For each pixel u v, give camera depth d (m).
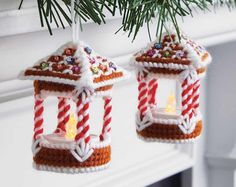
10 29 0.70
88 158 0.60
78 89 0.58
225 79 1.31
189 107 0.68
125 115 1.06
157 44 0.68
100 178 1.04
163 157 1.17
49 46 0.79
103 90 0.60
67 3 0.64
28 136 0.89
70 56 0.59
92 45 0.84
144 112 0.69
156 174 1.15
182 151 1.23
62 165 0.60
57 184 0.96
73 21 0.61
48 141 0.61
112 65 0.60
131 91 1.07
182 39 0.68
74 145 0.59
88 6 0.62
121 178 1.08
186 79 0.67
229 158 1.31
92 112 0.99
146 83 0.69
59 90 0.59
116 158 1.06
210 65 1.32
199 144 1.30
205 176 1.34
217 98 1.33
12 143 0.86
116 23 0.88
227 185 1.34
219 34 1.08
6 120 0.85
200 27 1.03
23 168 0.89
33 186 0.91
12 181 0.88
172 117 0.68
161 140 0.69
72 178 0.98
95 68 0.59
